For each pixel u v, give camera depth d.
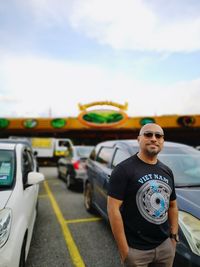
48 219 5.48
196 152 4.68
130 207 1.95
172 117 19.97
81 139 30.36
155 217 1.93
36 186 4.87
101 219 5.51
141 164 2.03
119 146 4.90
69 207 6.52
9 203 2.75
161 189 1.98
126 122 20.69
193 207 2.83
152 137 2.01
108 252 3.88
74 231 4.75
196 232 2.52
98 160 5.83
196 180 3.78
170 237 2.18
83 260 3.61
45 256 3.70
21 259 2.76
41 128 21.77
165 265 2.03
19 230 2.63
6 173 3.38
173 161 4.20
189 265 2.39
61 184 10.36
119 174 1.96
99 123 20.98
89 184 6.02
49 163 23.52
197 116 19.64
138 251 1.92
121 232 1.88
